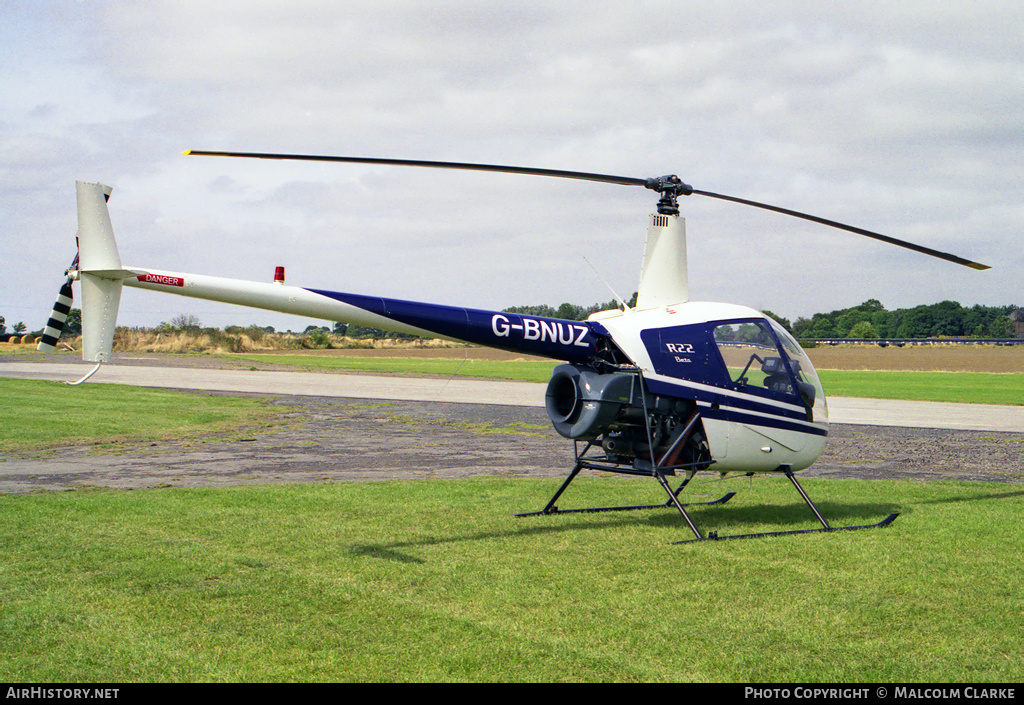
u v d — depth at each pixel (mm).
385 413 19641
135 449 12688
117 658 4195
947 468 12297
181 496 8508
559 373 7719
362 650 4359
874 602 5293
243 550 6359
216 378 30031
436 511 8078
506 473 11047
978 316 155875
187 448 12945
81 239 6625
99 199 6684
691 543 6906
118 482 9586
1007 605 5254
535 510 8242
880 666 4250
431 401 23344
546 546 6746
